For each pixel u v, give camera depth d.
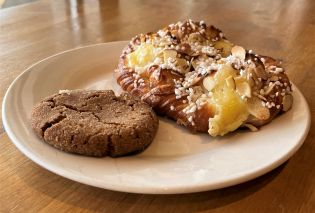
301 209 0.21
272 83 0.29
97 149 0.23
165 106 0.30
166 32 0.36
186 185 0.20
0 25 0.50
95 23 0.51
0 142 0.26
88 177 0.21
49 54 0.41
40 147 0.23
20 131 0.25
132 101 0.28
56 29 0.49
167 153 0.26
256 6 0.61
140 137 0.25
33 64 0.36
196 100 0.29
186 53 0.33
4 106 0.27
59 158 0.23
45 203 0.21
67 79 0.35
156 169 0.22
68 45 0.44
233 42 0.46
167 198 0.21
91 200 0.21
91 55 0.39
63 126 0.24
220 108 0.27
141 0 0.62
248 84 0.28
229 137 0.27
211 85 0.29
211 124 0.27
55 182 0.22
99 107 0.27
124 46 0.41
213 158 0.24
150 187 0.20
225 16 0.56
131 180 0.21
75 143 0.23
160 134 0.28
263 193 0.22
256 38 0.47
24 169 0.23
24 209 0.20
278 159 0.22
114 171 0.22
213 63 0.31
